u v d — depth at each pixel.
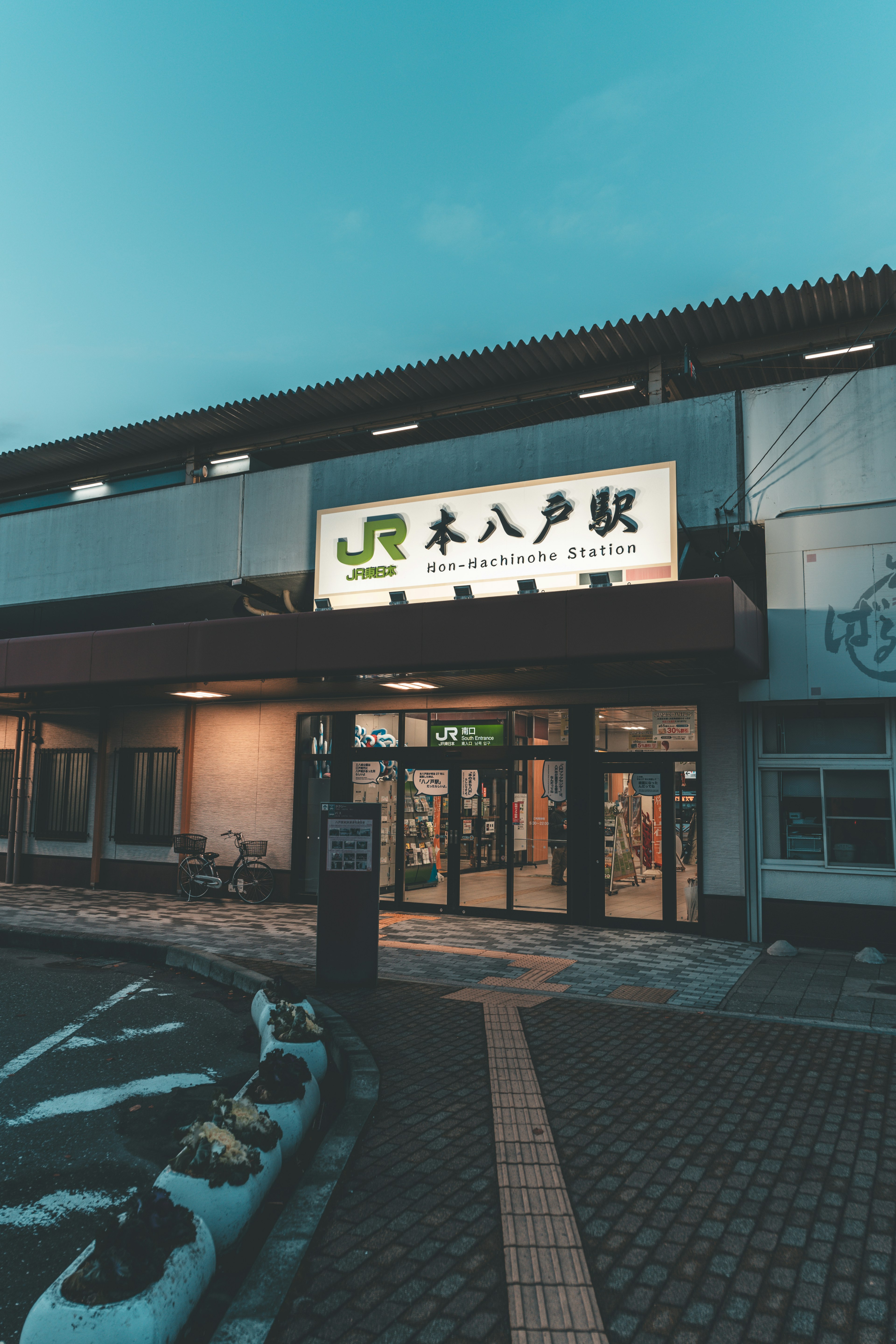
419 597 10.48
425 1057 5.41
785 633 9.49
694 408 10.21
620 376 11.57
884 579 9.12
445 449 11.59
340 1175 3.66
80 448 14.59
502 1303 2.78
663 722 10.53
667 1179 3.69
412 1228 3.26
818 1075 5.08
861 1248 3.14
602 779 10.84
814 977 7.88
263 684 11.46
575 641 8.54
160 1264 2.57
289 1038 5.12
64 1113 4.57
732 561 10.95
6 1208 3.52
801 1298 2.83
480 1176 3.71
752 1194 3.56
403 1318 2.69
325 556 11.10
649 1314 2.74
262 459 14.30
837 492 9.45
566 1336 2.61
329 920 7.38
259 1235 3.30
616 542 9.55
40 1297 2.82
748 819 9.84
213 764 13.63
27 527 14.88
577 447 10.80
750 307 10.05
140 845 14.12
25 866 15.28
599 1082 4.94
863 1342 2.61
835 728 9.71
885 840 9.34
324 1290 2.84
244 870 12.89
